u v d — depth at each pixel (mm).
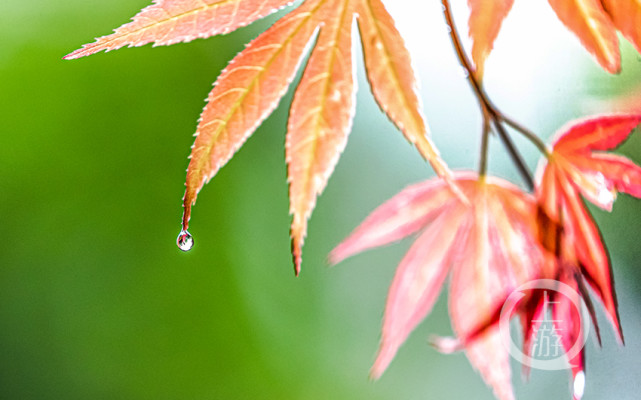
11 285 798
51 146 753
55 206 774
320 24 345
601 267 356
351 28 345
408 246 360
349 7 346
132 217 779
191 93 740
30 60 726
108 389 815
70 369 810
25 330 808
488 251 356
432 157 339
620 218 434
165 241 794
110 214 778
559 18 352
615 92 380
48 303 801
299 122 341
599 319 435
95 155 764
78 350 812
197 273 816
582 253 356
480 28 347
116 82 736
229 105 341
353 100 342
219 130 340
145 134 753
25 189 769
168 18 344
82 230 785
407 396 779
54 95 734
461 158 410
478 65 348
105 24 722
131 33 343
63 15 717
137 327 806
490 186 358
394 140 699
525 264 355
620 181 357
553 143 357
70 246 786
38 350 810
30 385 815
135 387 812
